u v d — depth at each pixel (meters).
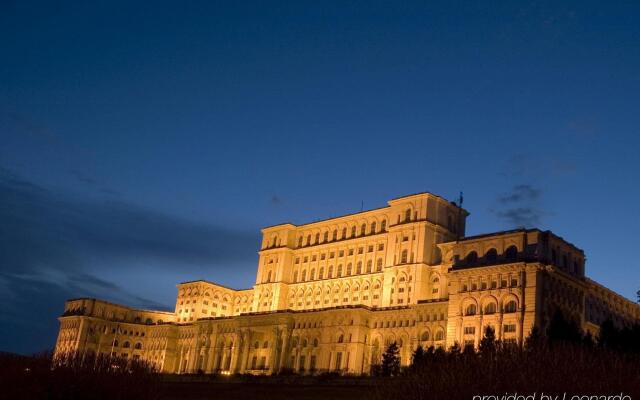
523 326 131.50
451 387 62.16
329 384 120.62
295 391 114.75
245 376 142.75
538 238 139.88
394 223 185.62
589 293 155.00
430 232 177.12
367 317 165.75
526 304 133.12
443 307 150.88
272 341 181.75
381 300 181.88
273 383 130.88
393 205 187.38
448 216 184.50
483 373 61.59
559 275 139.75
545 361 61.75
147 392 73.88
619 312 167.50
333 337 167.25
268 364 181.12
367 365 162.25
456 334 141.62
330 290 198.25
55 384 67.19
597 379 58.47
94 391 68.88
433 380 65.19
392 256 180.00
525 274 135.38
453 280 146.75
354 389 109.50
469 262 149.50
